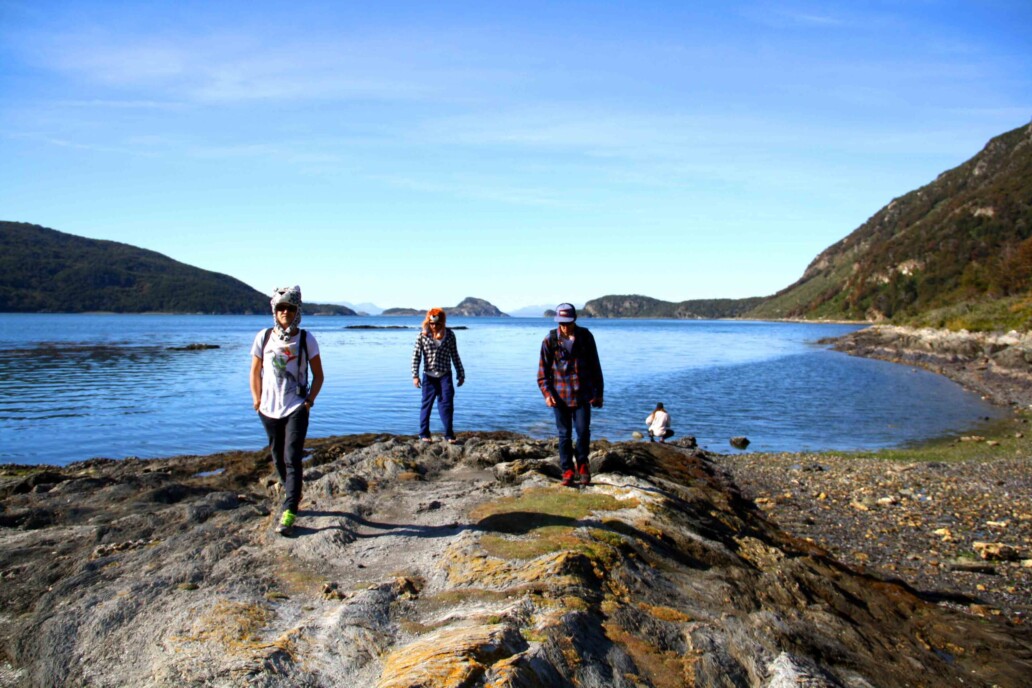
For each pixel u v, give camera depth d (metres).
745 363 47.78
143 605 4.50
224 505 7.16
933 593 7.59
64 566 5.41
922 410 24.98
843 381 35.16
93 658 3.87
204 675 3.50
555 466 9.20
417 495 7.59
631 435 18.80
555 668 3.67
